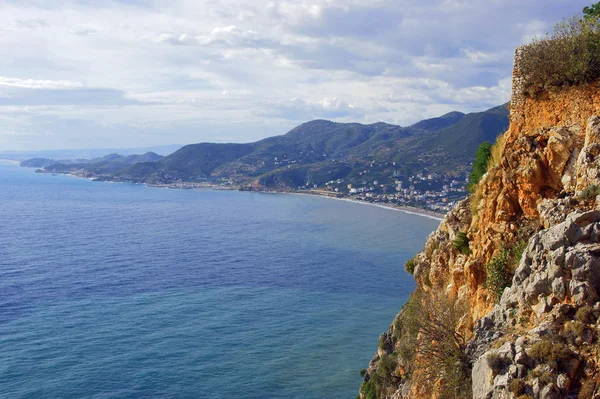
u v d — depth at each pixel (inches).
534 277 653.3
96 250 6289.4
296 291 4475.9
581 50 859.4
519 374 557.6
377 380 1744.6
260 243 7007.9
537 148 878.4
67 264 5369.1
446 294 1127.6
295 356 3070.9
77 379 2669.8
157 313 3777.1
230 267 5398.6
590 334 556.1
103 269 5172.2
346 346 3230.8
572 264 602.5
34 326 3408.0
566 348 555.2
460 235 1156.5
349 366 2945.4
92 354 2984.7
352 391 2659.9
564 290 607.2
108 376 2719.0
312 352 3132.4
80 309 3816.4
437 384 882.1
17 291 4232.3
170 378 2733.8
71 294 4210.1
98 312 3757.4
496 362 588.1
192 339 3280.0
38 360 2874.0
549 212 742.5
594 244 606.5
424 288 1480.1
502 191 924.6
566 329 570.6
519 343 586.9
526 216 878.4
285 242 7096.5
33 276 4773.6
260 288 4559.5
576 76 856.9
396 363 1681.8
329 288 4586.6
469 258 1040.2
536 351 559.8
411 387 1116.5
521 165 892.6
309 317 3774.6
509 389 547.2
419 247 6609.3
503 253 869.2
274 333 3430.1
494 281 859.4
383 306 4060.0
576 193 738.2
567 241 628.4
